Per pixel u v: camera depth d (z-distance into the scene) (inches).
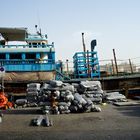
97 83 621.3
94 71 839.7
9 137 294.0
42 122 382.0
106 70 999.6
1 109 622.5
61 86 538.3
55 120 415.2
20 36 855.7
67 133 307.4
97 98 617.6
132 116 425.1
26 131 328.2
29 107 667.4
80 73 840.3
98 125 353.1
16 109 619.8
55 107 507.5
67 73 891.4
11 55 802.2
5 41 875.4
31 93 650.8
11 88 748.6
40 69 773.9
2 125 377.1
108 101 704.4
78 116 458.6
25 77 753.0
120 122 370.9
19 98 761.0
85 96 594.2
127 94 798.5
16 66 767.7
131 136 278.8
